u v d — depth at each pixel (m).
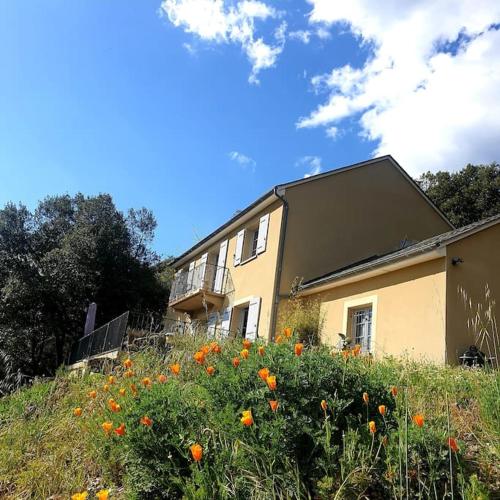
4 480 4.06
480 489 2.56
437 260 9.61
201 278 18.64
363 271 11.21
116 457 3.69
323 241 15.13
